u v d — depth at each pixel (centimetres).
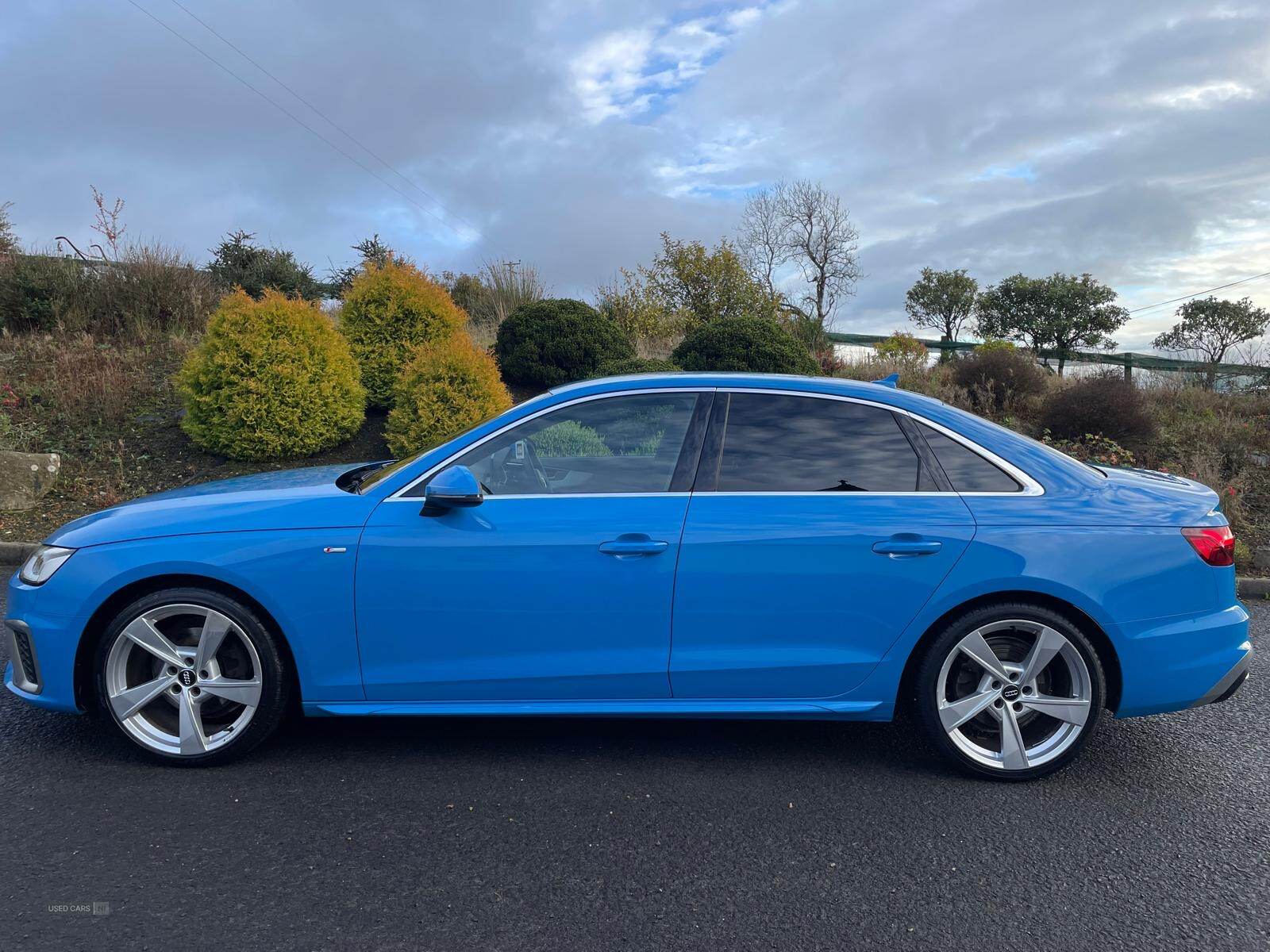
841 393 347
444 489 314
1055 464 339
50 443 908
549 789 321
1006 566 319
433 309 1025
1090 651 324
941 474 333
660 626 325
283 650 336
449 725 383
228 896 248
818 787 327
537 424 344
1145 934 238
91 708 348
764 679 328
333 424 908
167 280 1265
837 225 2488
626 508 327
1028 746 334
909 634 324
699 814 304
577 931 235
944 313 2988
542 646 327
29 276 1224
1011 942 233
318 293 1591
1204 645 325
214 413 865
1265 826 302
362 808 304
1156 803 318
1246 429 1023
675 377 355
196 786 318
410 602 324
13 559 684
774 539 321
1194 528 328
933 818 304
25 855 268
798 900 252
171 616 330
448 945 228
